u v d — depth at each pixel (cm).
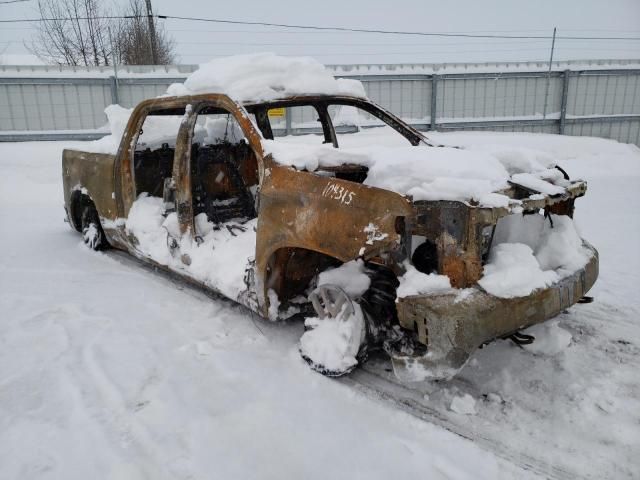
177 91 419
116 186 483
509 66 1497
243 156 477
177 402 278
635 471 228
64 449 243
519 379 301
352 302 296
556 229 307
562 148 1343
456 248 248
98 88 1287
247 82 379
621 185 980
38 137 1278
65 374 307
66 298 432
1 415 269
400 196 257
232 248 378
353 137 1185
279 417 265
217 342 350
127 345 345
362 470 229
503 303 247
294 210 302
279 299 333
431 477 225
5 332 366
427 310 245
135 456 237
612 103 1552
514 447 244
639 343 344
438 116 1505
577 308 404
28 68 1241
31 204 899
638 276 468
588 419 264
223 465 231
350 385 296
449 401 281
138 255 477
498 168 288
